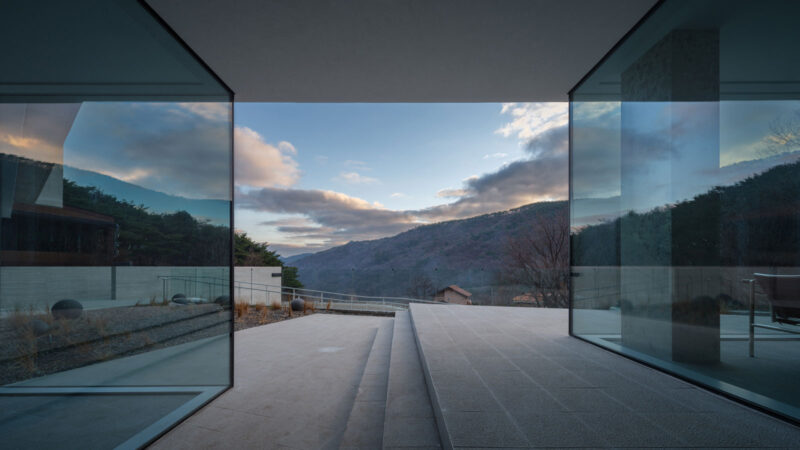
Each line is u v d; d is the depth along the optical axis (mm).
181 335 3055
